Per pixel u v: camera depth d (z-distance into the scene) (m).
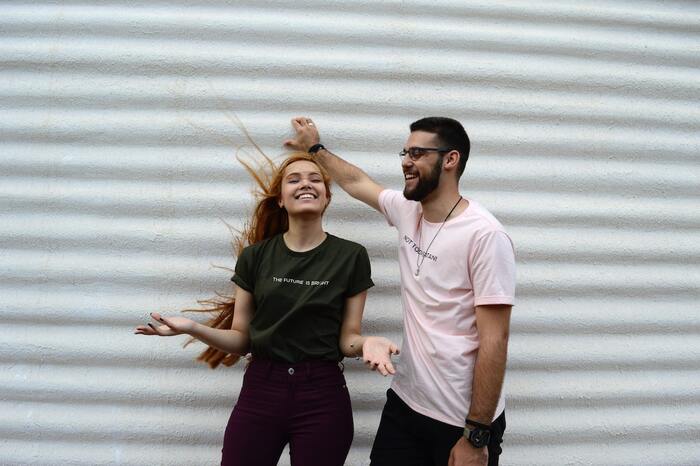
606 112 2.39
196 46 2.27
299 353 1.81
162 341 2.21
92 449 2.19
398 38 2.32
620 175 2.39
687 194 2.44
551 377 2.30
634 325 2.35
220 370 2.21
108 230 2.22
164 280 2.22
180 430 2.19
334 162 2.16
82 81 2.25
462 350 1.71
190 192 2.24
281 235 1.99
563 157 2.37
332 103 2.28
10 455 2.17
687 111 2.45
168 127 2.25
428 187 1.75
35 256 2.21
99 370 2.21
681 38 2.46
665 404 2.36
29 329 2.20
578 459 2.29
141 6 2.28
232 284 2.23
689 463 2.35
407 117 2.31
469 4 2.36
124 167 2.23
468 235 1.69
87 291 2.21
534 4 2.39
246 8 2.29
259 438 1.80
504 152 2.34
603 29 2.44
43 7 2.27
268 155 2.26
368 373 2.23
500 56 2.37
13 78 2.25
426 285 1.76
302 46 2.29
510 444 2.27
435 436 1.75
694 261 2.42
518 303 2.30
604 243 2.35
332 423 1.80
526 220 2.33
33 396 2.19
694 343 2.39
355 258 1.91
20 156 2.23
